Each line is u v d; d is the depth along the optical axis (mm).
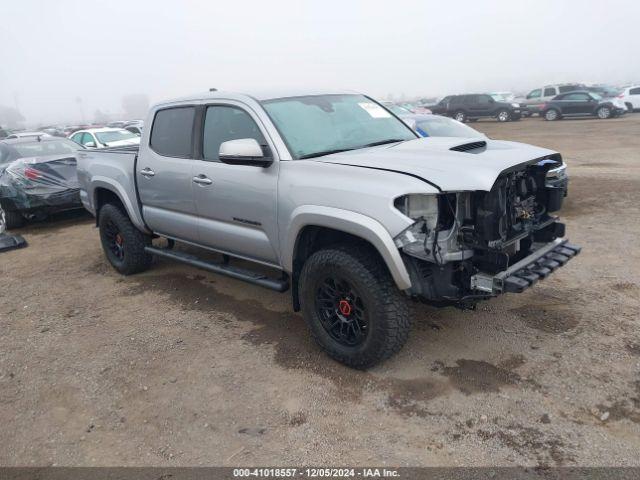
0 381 3787
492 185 3062
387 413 3146
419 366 3613
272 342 4102
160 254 5301
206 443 2988
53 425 3248
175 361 3896
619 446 2762
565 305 4402
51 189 8312
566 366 3500
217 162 4324
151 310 4863
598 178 10242
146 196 5129
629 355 3582
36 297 5414
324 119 4234
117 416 3289
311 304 3721
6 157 8859
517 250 3518
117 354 4055
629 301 4418
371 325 3365
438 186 3074
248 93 4258
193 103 4609
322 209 3412
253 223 4027
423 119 9688
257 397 3385
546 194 3762
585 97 28297
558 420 2988
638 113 30578
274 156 3812
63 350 4180
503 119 30156
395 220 3082
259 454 2873
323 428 3051
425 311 4422
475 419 3041
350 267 3363
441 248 3209
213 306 4867
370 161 3508
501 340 3887
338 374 3592
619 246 5867
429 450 2820
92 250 7117
